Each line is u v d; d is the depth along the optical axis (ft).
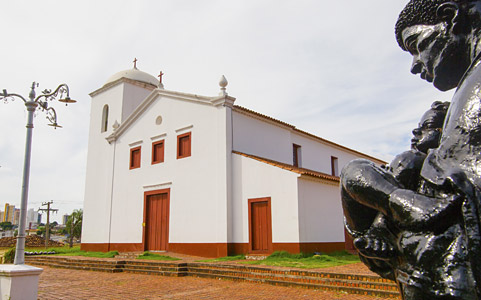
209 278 40.22
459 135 3.89
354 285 29.48
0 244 123.34
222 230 53.11
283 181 48.98
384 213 4.20
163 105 66.69
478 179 3.57
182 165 61.11
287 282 33.45
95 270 50.60
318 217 50.14
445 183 3.72
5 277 23.32
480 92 3.82
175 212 60.64
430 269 3.60
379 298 27.07
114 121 77.82
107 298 30.07
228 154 55.47
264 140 64.08
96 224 75.46
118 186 71.67
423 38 4.86
